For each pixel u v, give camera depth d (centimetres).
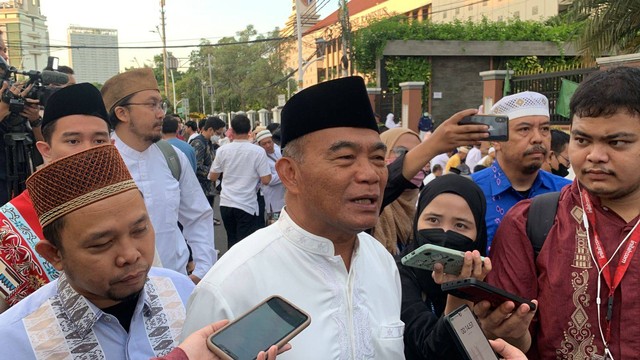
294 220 153
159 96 326
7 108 306
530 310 160
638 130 170
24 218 217
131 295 150
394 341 160
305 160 144
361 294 157
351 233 148
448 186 212
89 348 155
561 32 1991
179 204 347
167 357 115
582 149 180
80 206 138
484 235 223
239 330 123
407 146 315
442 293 211
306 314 129
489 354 152
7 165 311
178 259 335
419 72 1992
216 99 5716
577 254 184
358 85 142
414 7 3984
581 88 182
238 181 660
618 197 179
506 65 1881
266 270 145
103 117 263
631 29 996
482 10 3284
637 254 174
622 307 173
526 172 286
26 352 149
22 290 214
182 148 550
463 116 218
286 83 4994
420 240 211
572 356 182
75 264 143
